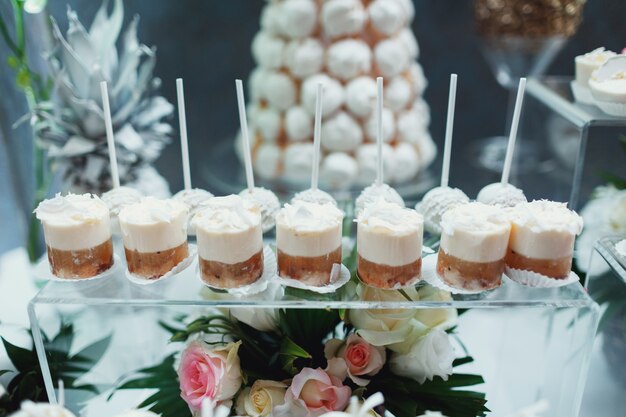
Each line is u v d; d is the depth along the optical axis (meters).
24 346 0.69
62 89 0.80
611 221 0.78
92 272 0.63
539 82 0.90
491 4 1.02
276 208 0.70
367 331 0.63
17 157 0.89
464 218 0.60
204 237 0.60
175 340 0.67
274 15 0.94
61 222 0.61
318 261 0.60
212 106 1.27
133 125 0.86
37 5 0.82
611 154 0.79
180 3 1.17
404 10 0.93
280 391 0.63
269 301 0.60
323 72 0.92
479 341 0.76
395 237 0.59
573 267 0.72
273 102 0.95
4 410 0.63
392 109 0.94
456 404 0.64
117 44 1.13
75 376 0.69
